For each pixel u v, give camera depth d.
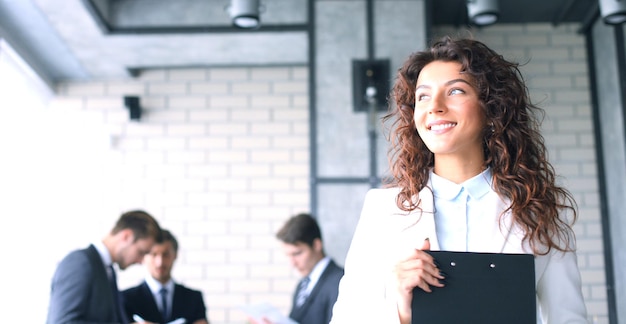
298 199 6.35
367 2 5.41
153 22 5.65
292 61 6.37
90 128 6.46
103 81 6.56
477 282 1.47
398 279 1.49
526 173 1.65
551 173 1.72
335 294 3.98
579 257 5.98
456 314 1.47
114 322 3.77
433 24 6.35
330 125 5.27
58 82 6.54
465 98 1.61
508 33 6.34
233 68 6.55
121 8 5.67
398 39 5.36
